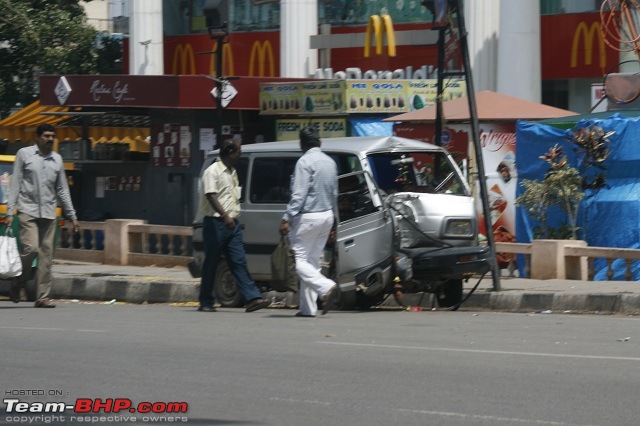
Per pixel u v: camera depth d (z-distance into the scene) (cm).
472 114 1614
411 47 2811
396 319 1395
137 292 1905
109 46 3800
